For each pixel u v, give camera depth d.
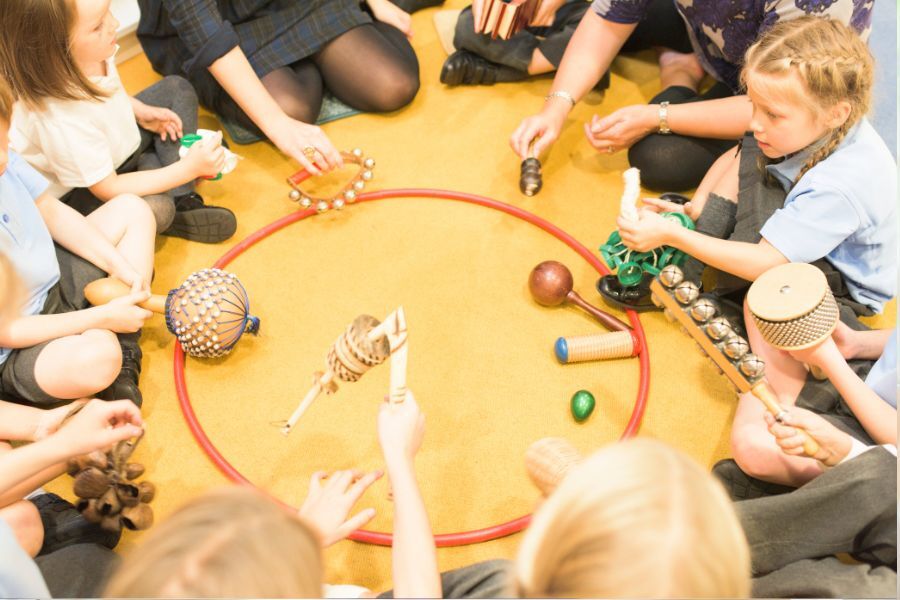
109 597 0.73
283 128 1.93
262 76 2.10
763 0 1.76
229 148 2.14
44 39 1.48
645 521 0.74
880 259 1.60
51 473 1.40
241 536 0.74
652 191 2.08
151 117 1.94
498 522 1.50
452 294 1.84
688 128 1.95
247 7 2.09
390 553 1.46
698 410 1.67
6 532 1.04
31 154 1.66
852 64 1.41
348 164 2.12
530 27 2.32
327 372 1.21
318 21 2.13
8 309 1.44
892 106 2.09
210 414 1.64
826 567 1.22
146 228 1.72
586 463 0.80
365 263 1.89
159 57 2.20
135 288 1.60
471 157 2.14
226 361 1.72
